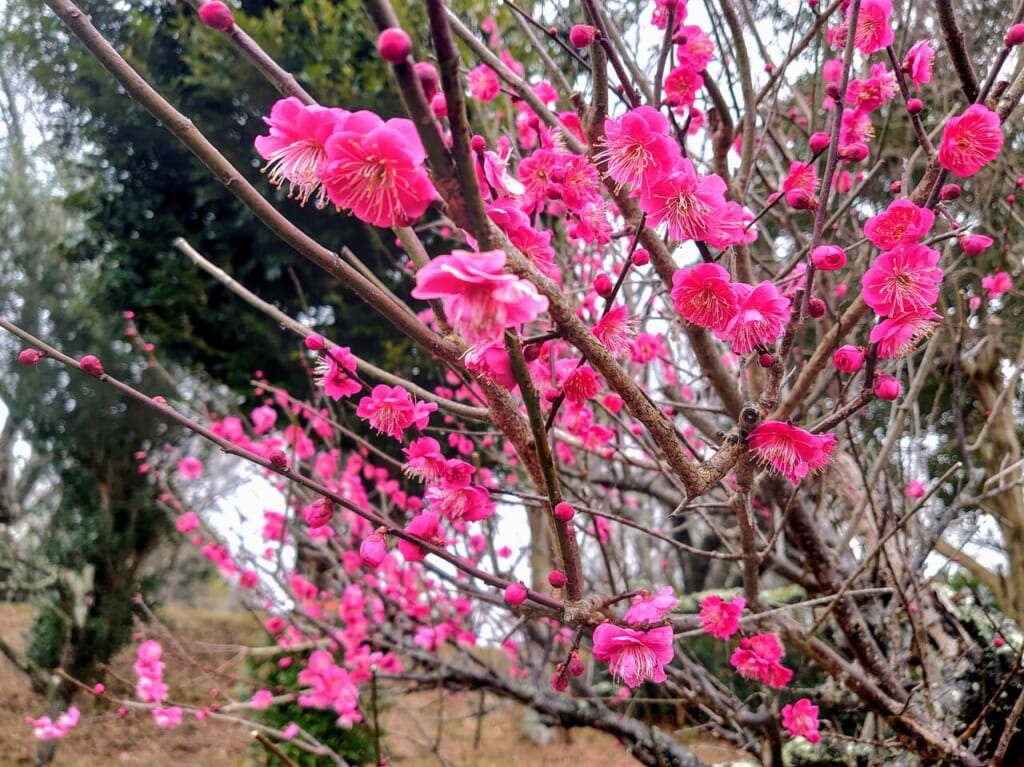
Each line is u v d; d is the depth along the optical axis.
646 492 4.11
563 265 2.98
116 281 6.12
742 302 1.08
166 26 5.76
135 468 7.49
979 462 4.47
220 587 12.38
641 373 3.08
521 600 1.05
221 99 5.54
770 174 3.17
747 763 3.10
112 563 7.22
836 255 1.05
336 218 5.64
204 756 6.25
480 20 3.78
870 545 2.77
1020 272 3.71
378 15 0.67
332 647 3.78
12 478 10.27
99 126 6.04
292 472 1.09
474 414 1.41
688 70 1.65
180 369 7.00
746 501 1.46
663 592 1.10
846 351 1.13
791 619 2.21
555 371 1.41
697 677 2.76
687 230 1.08
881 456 2.28
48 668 6.97
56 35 5.95
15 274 7.93
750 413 1.09
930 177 1.19
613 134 1.09
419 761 5.52
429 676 3.22
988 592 4.30
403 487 4.82
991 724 2.69
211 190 5.79
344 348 1.31
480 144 1.02
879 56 2.30
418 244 1.32
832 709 2.97
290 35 5.29
